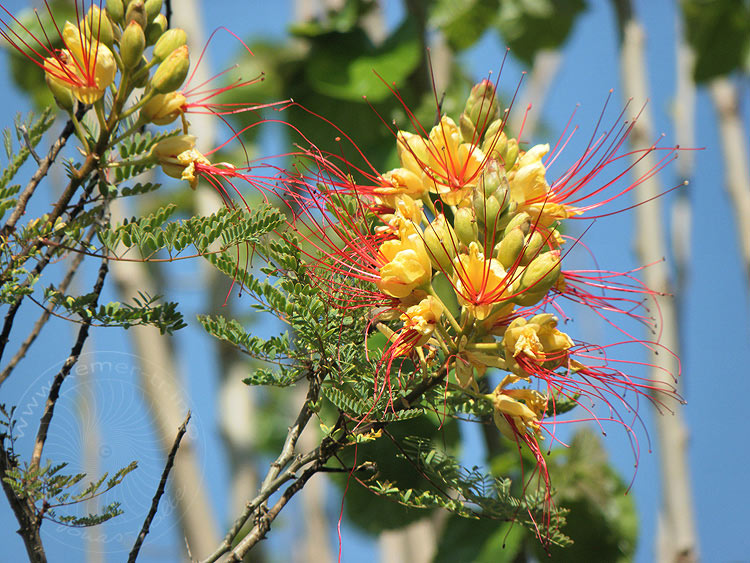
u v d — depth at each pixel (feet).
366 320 3.98
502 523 4.57
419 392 3.91
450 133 4.01
